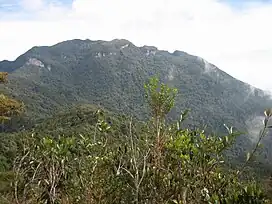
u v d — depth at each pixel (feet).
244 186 8.58
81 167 11.60
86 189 11.00
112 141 11.52
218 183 9.18
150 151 10.50
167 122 10.95
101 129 11.78
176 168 10.12
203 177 9.48
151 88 11.15
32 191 12.11
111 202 10.68
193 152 9.82
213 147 9.74
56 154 11.94
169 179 9.82
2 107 62.18
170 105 11.03
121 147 11.07
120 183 10.61
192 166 9.80
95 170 11.05
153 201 9.78
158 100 11.02
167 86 11.14
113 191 10.64
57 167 11.96
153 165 10.35
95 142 11.55
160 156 10.36
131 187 10.09
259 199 7.95
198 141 10.17
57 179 11.87
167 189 9.76
